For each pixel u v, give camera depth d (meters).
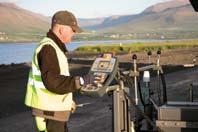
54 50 4.11
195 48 82.00
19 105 14.02
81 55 64.38
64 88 3.97
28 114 12.17
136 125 5.31
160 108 5.11
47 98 4.14
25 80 24.12
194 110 4.99
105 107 13.19
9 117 11.66
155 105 5.45
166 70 29.61
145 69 5.70
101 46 93.56
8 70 33.09
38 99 4.16
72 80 3.97
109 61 4.26
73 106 4.54
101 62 4.29
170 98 14.52
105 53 4.37
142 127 5.69
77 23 4.29
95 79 4.17
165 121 5.08
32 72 4.19
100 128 9.91
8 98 15.94
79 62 40.47
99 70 4.23
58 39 4.20
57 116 4.19
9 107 13.55
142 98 5.71
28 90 4.29
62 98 4.19
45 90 4.12
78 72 29.23
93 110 12.62
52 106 4.16
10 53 143.12
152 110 5.67
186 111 5.02
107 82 4.12
